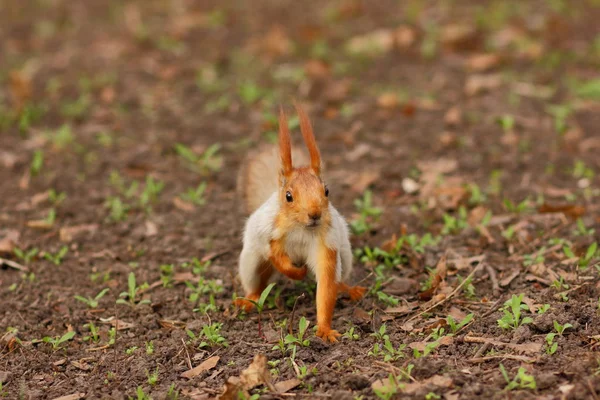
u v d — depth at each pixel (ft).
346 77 60.03
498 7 70.69
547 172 44.27
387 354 27.04
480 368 26.08
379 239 37.58
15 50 69.26
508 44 63.93
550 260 34.19
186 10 78.43
